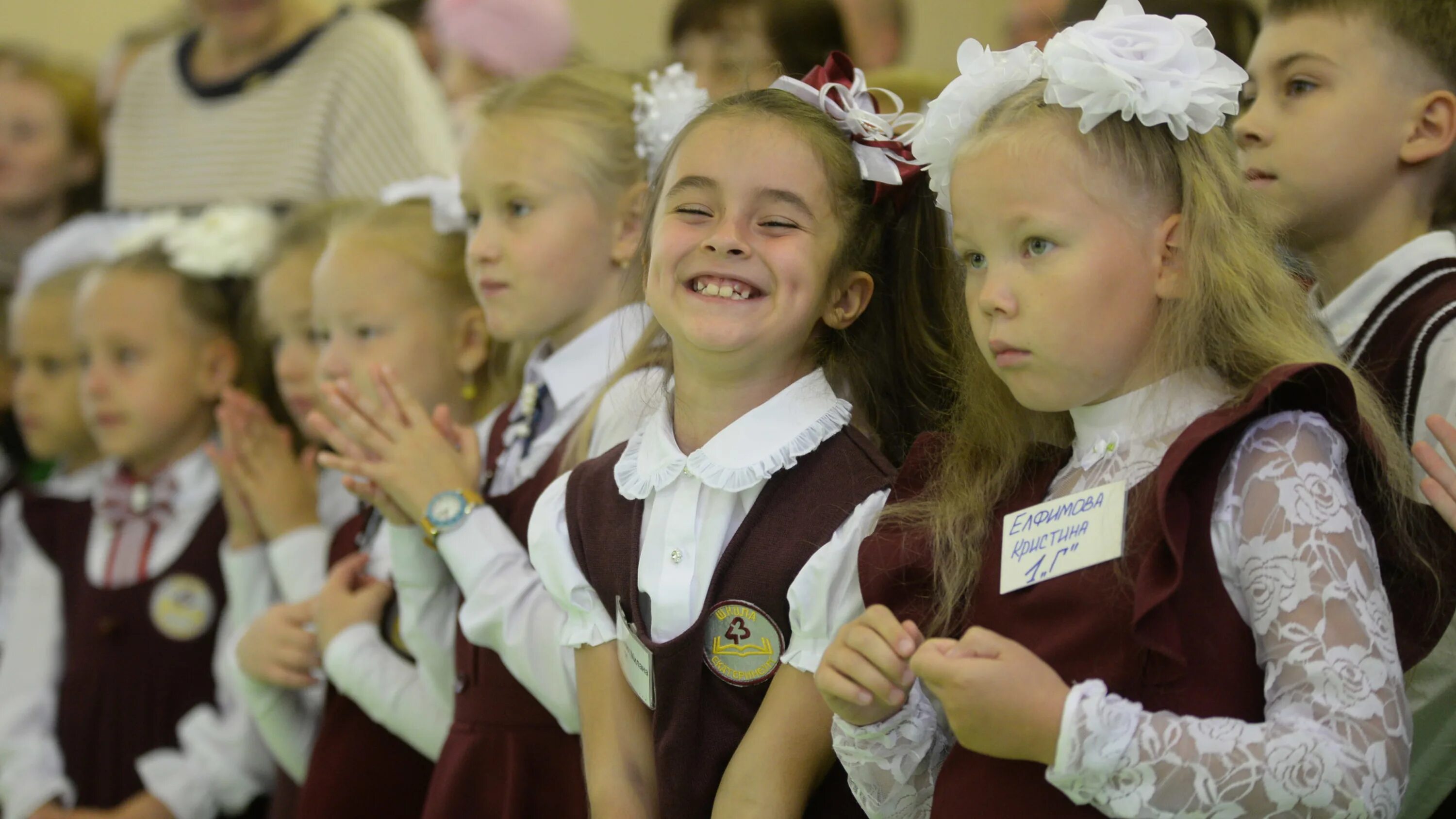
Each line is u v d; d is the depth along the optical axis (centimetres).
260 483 536
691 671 330
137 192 741
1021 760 280
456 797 409
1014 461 311
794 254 338
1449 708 344
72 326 659
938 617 302
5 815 566
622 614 344
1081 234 275
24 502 620
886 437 367
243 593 546
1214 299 283
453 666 440
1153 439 283
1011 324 278
